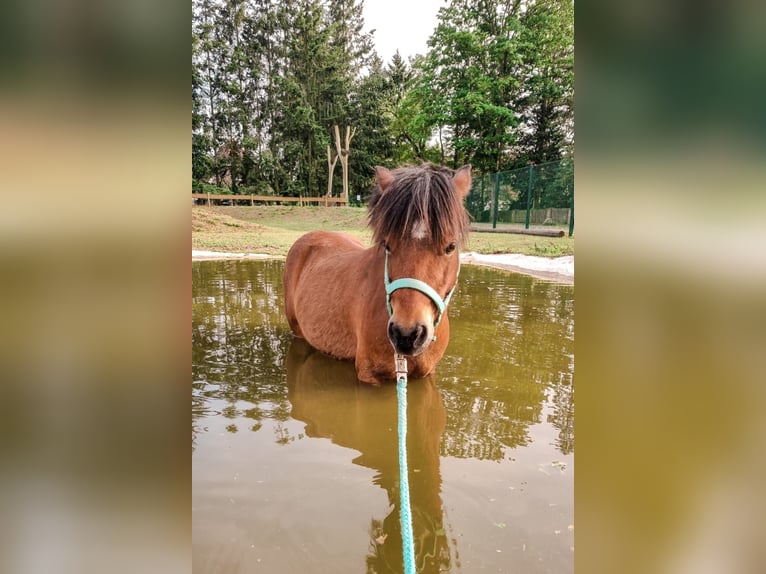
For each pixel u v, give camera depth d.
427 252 2.31
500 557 1.62
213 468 2.21
